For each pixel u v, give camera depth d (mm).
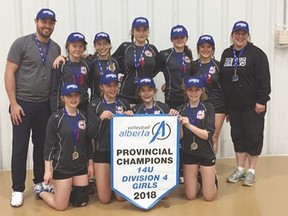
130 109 3691
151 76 4086
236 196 3838
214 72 4098
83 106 3818
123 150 3477
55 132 3441
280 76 5211
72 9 4684
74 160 3469
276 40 5125
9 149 4801
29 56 3570
